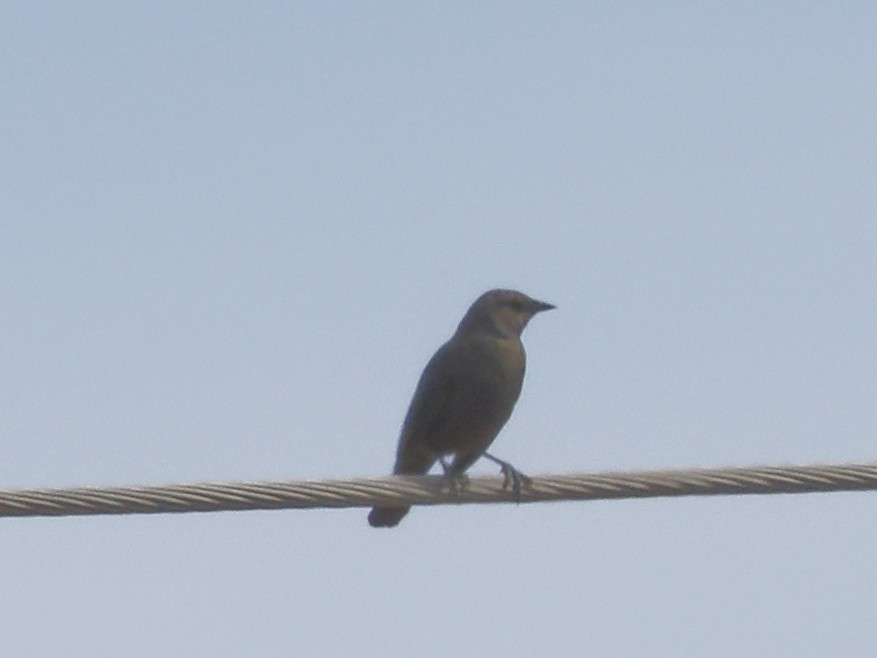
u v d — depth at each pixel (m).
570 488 12.12
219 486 11.50
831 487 11.65
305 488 11.83
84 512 11.33
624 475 11.98
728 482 11.78
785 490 11.70
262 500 11.65
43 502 11.27
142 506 11.40
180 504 11.45
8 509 11.24
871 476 11.62
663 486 11.84
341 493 11.91
